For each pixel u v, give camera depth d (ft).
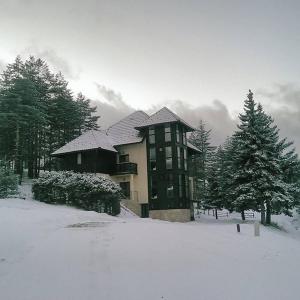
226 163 148.87
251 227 86.53
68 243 44.78
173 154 136.26
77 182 114.32
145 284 29.76
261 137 125.39
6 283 29.12
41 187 117.50
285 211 134.41
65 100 187.11
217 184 167.43
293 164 136.67
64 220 70.85
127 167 141.79
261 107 131.03
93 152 140.56
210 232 65.05
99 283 29.55
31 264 34.60
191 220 142.92
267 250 50.96
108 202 111.55
